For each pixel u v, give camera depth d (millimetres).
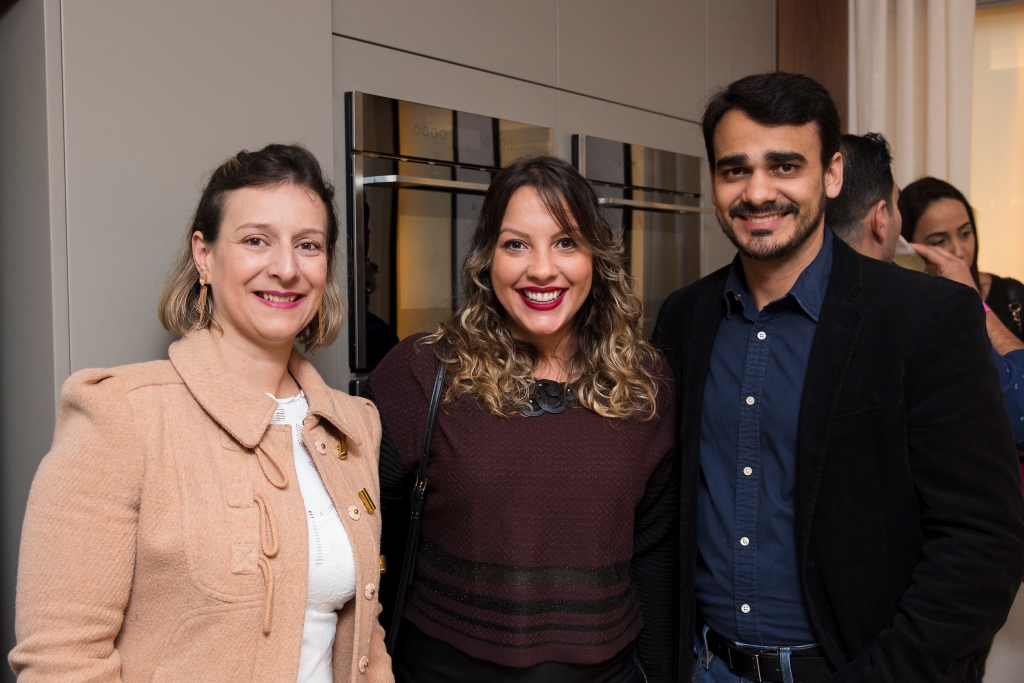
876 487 1211
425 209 1900
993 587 1128
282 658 972
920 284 1215
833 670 1247
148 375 998
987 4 2941
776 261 1294
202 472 971
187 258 1108
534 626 1223
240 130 1436
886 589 1219
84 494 897
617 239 1337
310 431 1119
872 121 2975
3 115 1281
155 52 1308
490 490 1234
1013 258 3012
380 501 1344
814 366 1236
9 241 1287
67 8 1197
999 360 1608
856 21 2984
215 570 937
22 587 892
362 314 1758
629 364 1344
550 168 1268
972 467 1146
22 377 1279
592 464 1264
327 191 1131
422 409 1297
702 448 1385
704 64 2887
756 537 1303
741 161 1253
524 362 1324
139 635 938
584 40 2375
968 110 2807
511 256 1269
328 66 1592
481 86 2057
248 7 1443
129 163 1279
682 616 1362
